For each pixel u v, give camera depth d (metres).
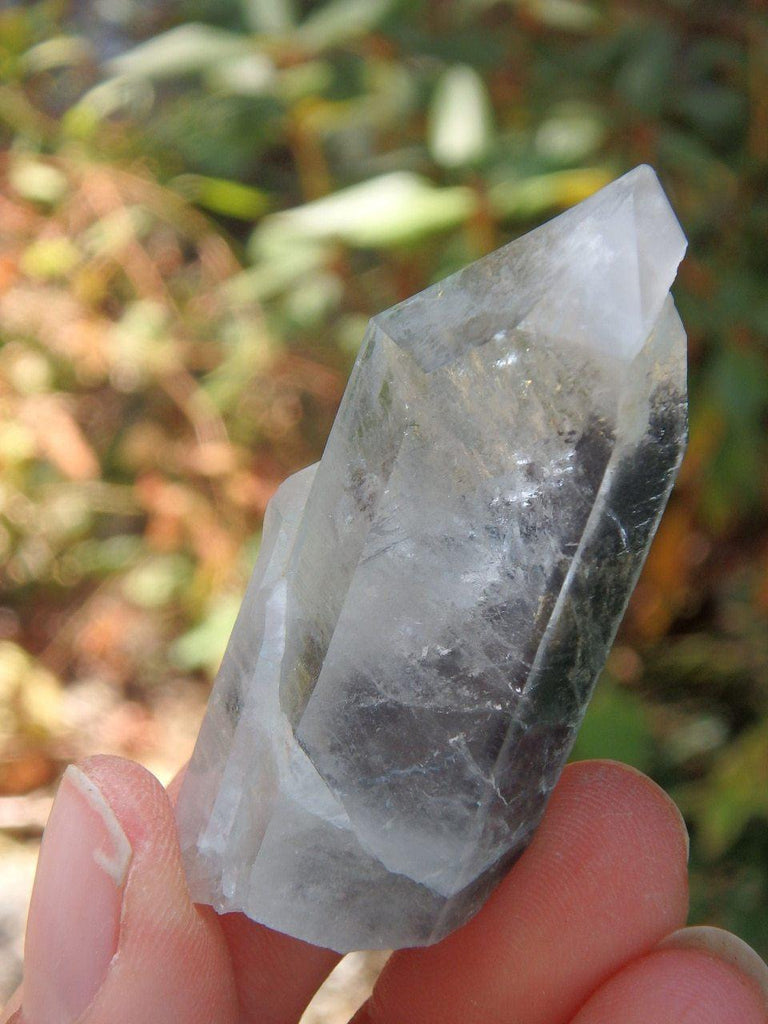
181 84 0.30
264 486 0.25
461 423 0.10
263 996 0.14
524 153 0.21
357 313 0.25
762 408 0.23
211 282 0.26
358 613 0.11
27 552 0.26
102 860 0.12
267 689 0.12
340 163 0.29
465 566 0.10
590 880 0.13
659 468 0.10
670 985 0.12
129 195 0.25
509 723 0.11
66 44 0.26
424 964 0.13
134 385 0.26
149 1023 0.12
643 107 0.21
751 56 0.22
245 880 0.11
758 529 0.24
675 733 0.23
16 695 0.24
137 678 0.26
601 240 0.10
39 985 0.12
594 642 0.11
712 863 0.20
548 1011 0.13
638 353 0.10
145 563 0.26
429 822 0.11
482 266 0.10
